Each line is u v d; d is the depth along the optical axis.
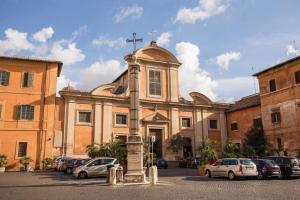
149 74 38.59
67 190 13.52
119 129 35.09
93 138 33.53
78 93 33.53
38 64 32.53
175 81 39.84
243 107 38.09
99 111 34.50
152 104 37.69
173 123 38.25
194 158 34.09
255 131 33.88
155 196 11.34
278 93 32.56
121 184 15.74
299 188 14.05
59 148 31.80
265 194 11.84
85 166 21.06
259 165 19.84
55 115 32.50
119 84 39.16
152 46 39.09
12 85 31.20
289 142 30.61
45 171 28.64
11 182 17.86
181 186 15.05
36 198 10.98
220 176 20.38
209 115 40.78
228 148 32.19
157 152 37.16
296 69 30.47
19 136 30.33
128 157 16.66
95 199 10.64
